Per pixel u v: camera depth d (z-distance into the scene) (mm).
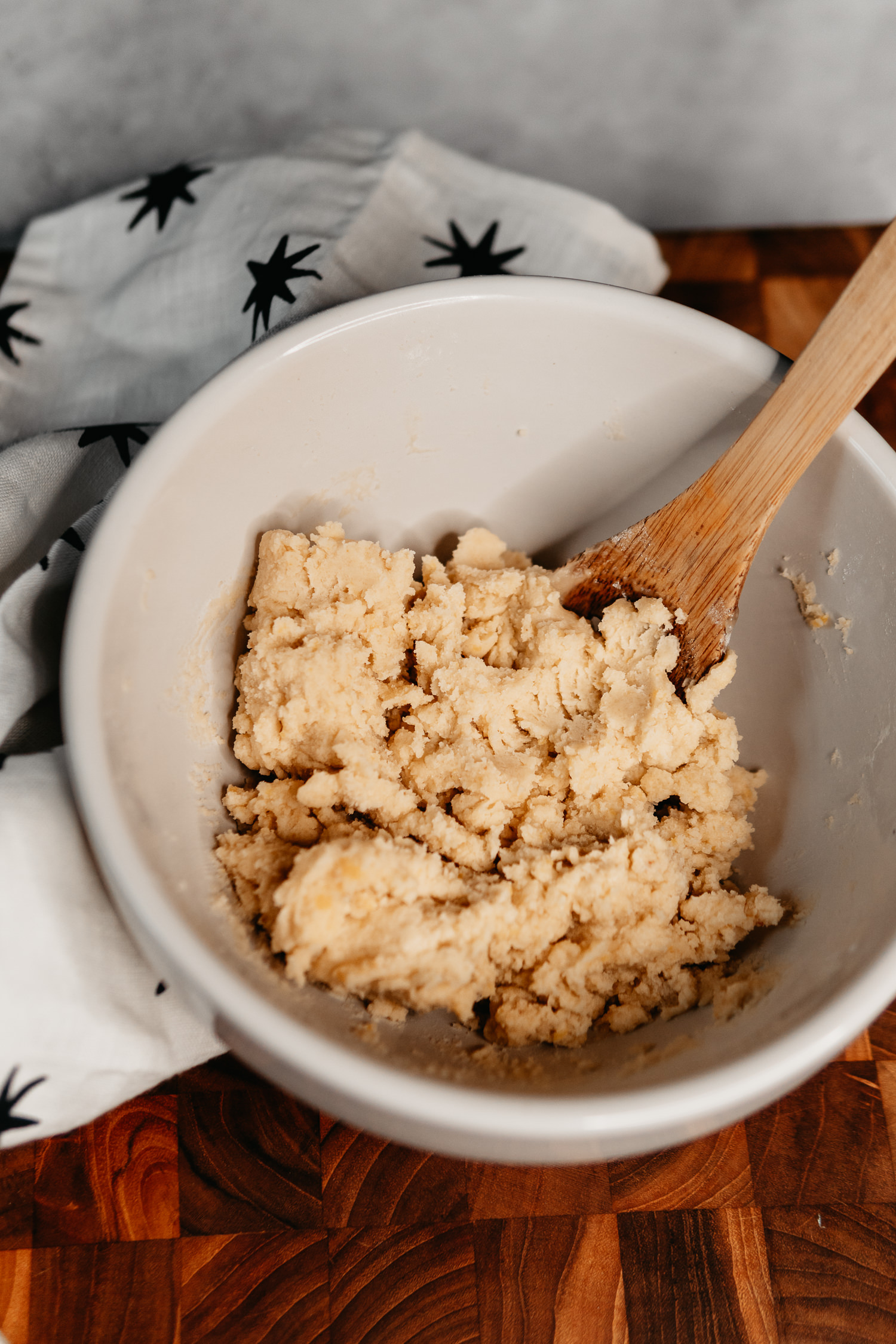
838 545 488
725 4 588
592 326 488
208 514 473
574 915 469
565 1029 460
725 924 479
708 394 494
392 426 505
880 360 447
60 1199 478
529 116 641
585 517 536
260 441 478
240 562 493
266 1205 479
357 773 473
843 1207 487
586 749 487
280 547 493
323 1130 488
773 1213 485
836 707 494
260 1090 492
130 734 441
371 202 575
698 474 514
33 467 523
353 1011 444
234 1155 485
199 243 580
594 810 489
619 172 667
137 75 612
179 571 467
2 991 446
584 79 623
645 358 492
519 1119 398
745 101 629
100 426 538
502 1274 475
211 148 639
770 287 640
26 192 659
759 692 517
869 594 482
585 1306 472
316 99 632
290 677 478
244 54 608
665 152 656
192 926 416
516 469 528
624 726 490
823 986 429
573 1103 402
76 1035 455
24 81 609
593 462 522
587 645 504
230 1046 431
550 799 488
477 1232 479
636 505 529
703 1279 477
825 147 649
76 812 460
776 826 503
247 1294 470
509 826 488
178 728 471
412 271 580
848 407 455
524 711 503
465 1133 400
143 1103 489
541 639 503
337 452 501
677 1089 406
